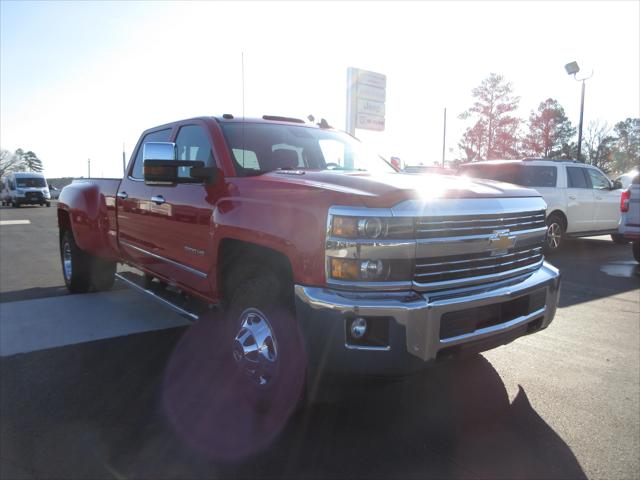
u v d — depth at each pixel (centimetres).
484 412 335
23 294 659
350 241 263
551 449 292
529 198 348
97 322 529
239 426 315
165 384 375
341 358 263
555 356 439
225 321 370
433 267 281
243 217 323
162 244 440
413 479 263
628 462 279
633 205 880
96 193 580
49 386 371
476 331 290
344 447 293
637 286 721
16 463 273
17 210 3072
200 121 421
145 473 266
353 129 1532
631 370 408
